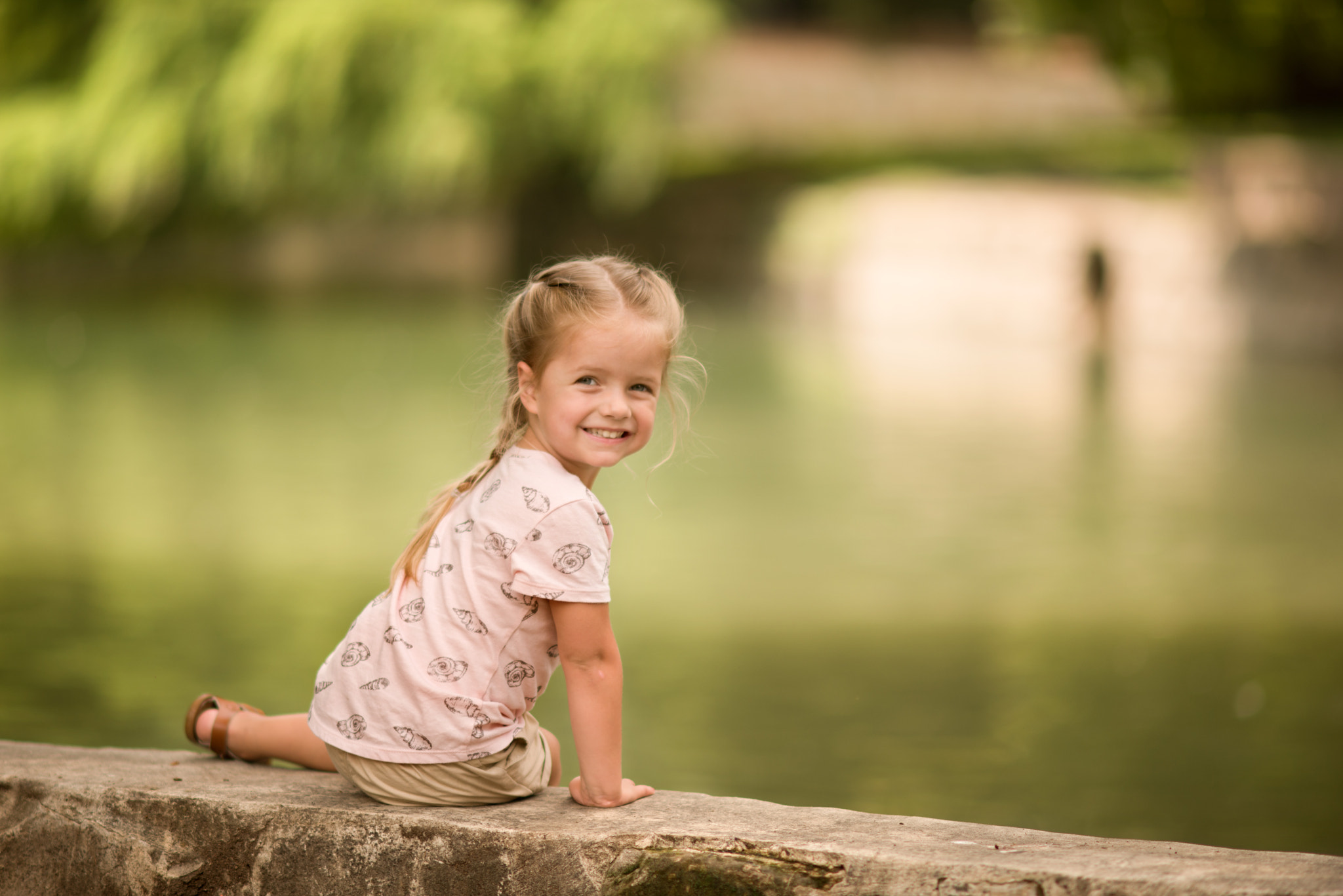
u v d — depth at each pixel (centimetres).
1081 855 333
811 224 3578
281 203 3991
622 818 366
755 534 1249
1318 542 1188
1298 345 2541
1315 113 3341
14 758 419
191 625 941
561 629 368
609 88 3731
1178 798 654
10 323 3397
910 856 332
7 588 1035
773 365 2575
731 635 931
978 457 1655
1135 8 3312
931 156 4088
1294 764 693
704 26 3812
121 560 1127
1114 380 2367
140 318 3550
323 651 884
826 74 5103
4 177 3753
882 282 3325
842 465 1611
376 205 4441
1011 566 1123
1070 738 730
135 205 3825
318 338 3080
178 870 380
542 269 388
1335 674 835
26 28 3969
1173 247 2756
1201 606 993
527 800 384
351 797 384
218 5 3647
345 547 1173
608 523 377
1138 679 833
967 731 747
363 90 3606
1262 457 1625
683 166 4584
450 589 374
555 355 374
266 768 421
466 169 3712
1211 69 3312
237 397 2172
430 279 4825
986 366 2575
